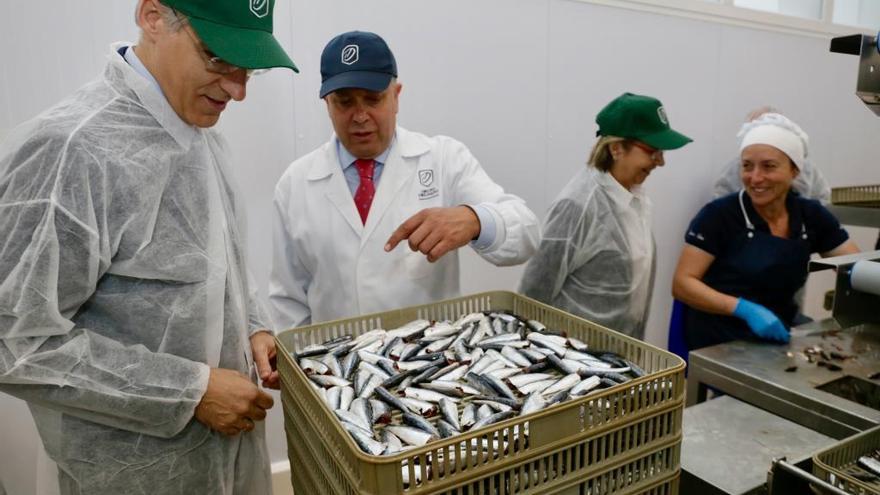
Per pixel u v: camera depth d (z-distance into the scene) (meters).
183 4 0.69
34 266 0.67
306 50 1.63
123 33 1.43
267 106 1.62
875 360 1.23
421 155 1.32
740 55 2.47
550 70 2.02
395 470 0.49
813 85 2.76
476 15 1.83
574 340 0.86
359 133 1.20
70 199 0.69
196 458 0.85
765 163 1.66
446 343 0.89
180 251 0.80
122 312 0.78
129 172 0.74
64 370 0.71
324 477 0.64
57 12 1.36
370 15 1.68
